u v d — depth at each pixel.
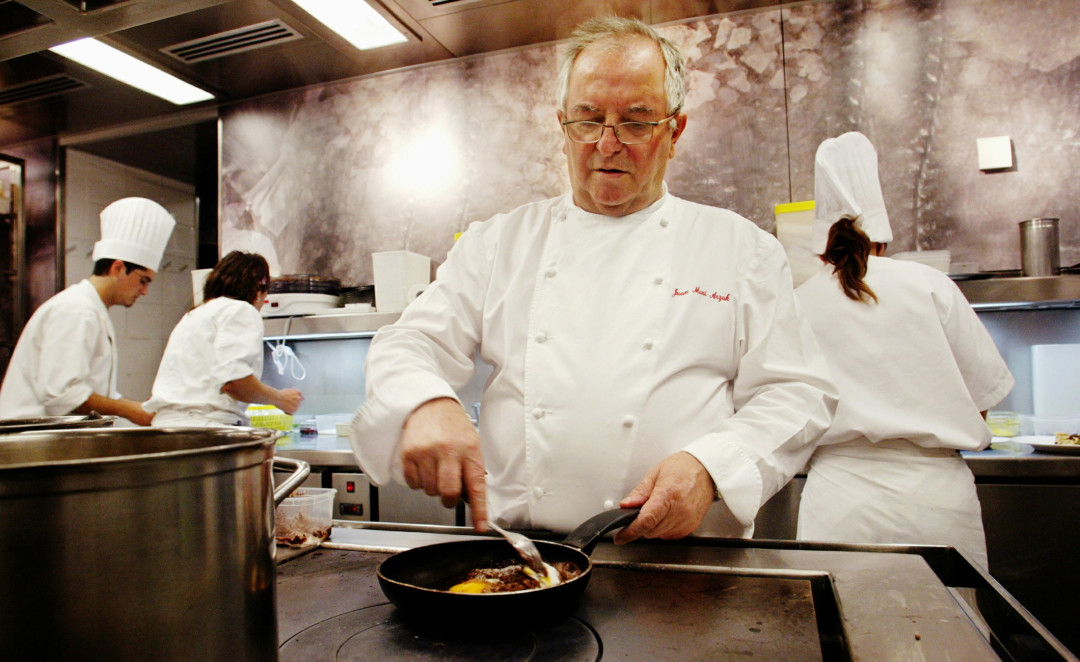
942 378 1.46
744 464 0.90
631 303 1.07
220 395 2.50
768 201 2.74
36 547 0.35
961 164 2.56
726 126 2.79
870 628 0.61
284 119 3.44
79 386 2.40
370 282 3.29
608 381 1.02
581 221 1.14
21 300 3.73
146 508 0.38
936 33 2.59
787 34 2.73
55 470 0.35
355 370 3.31
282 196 3.44
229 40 2.84
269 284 2.81
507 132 3.10
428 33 2.88
